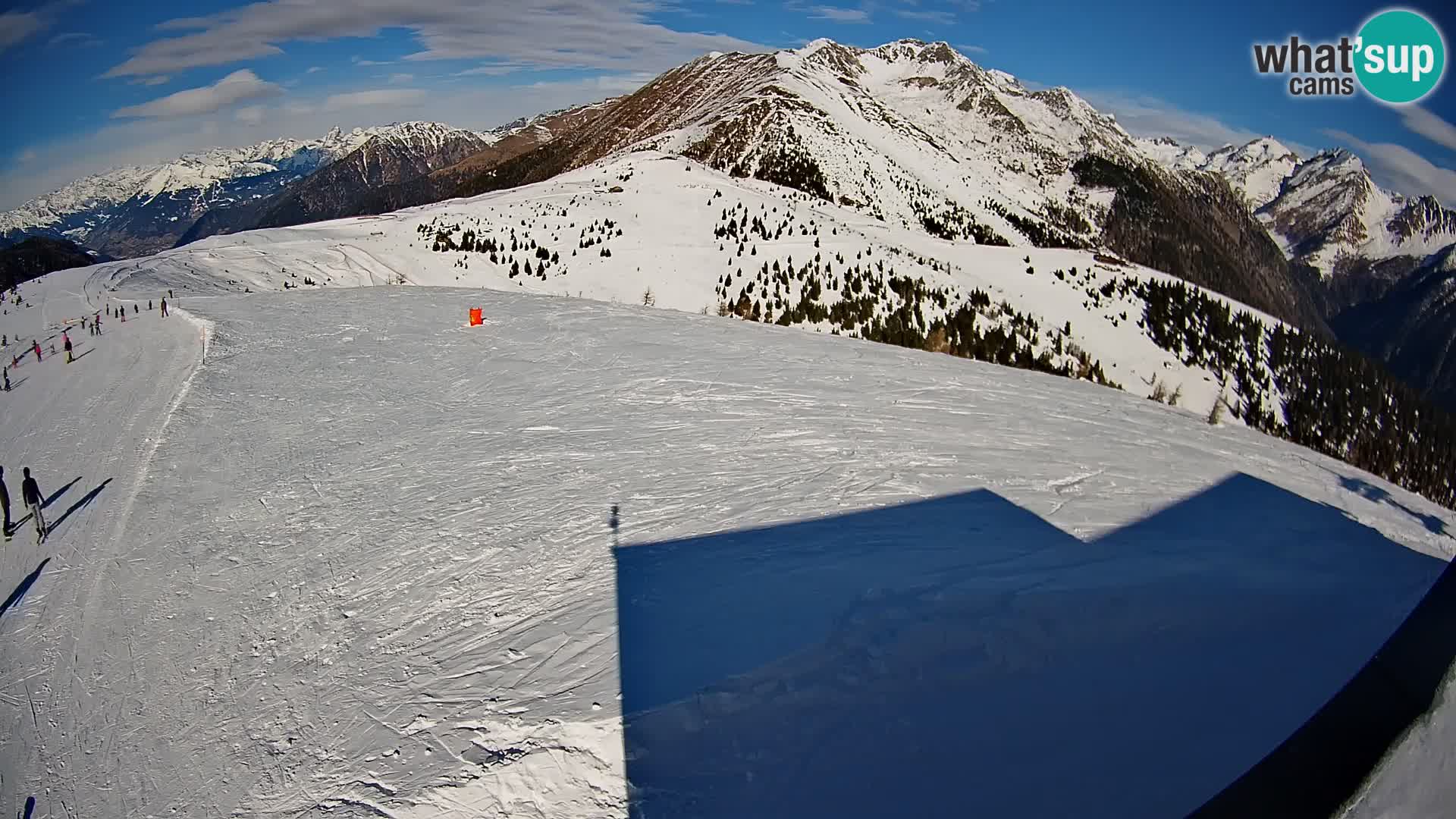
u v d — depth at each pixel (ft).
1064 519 36.81
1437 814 6.40
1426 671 6.95
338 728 23.99
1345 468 53.93
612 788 18.85
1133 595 25.62
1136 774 16.58
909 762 17.99
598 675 23.58
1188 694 19.34
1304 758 7.80
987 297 219.20
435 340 84.02
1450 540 40.75
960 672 21.43
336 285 182.39
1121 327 234.99
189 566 38.78
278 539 40.27
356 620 31.09
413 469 48.11
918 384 65.82
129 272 173.68
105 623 34.53
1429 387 517.55
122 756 25.45
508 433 53.62
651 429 52.85
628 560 32.96
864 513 37.24
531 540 36.24
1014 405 60.80
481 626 28.76
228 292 164.14
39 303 145.38
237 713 26.35
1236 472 48.26
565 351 76.95
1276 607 24.52
